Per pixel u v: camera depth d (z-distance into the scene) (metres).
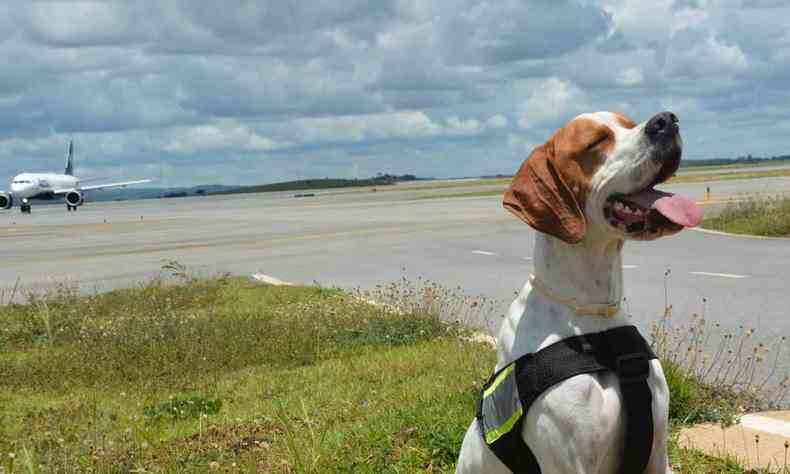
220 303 11.98
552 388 2.79
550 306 2.96
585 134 3.00
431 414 5.47
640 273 12.67
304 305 10.41
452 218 29.42
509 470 2.98
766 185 41.91
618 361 2.83
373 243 20.38
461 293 11.41
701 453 4.66
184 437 5.83
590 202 2.97
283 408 6.29
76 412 6.62
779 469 4.32
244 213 45.62
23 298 13.47
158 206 78.00
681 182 52.44
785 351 7.04
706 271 12.49
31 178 63.66
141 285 13.59
